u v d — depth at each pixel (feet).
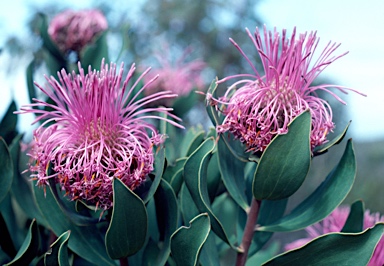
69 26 1.50
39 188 0.91
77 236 0.91
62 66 1.25
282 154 0.78
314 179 4.07
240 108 0.81
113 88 0.79
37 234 0.86
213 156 0.95
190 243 0.76
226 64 6.95
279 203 0.98
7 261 0.96
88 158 0.77
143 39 6.88
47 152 0.79
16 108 1.08
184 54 2.08
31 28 5.69
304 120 0.76
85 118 0.79
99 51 1.20
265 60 0.83
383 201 4.25
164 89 1.91
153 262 0.90
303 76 0.82
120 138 0.80
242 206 0.92
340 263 0.77
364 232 0.75
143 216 0.76
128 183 0.77
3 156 0.90
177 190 0.93
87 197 0.77
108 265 0.91
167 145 1.20
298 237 3.35
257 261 1.31
